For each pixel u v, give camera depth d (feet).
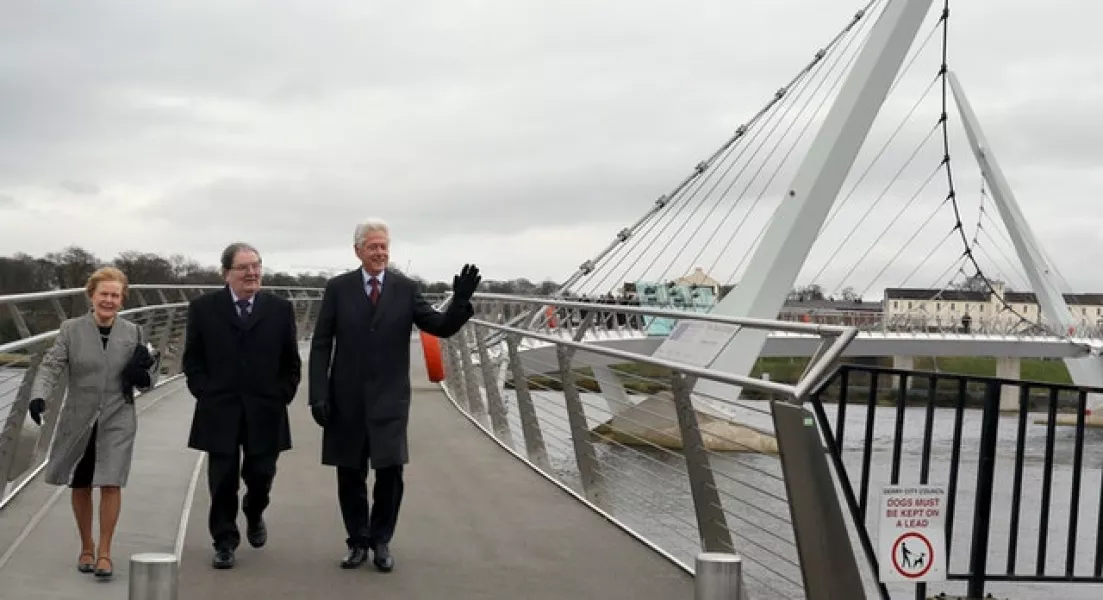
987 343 208.85
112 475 20.34
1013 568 19.49
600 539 25.17
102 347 20.34
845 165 133.59
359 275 21.48
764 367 137.59
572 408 30.07
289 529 25.32
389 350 21.22
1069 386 19.36
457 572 22.07
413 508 28.32
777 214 135.23
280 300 21.74
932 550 16.20
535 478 32.96
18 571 21.13
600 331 120.67
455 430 43.93
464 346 49.62
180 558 22.39
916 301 292.61
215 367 21.39
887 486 16.12
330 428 21.39
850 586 16.55
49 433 31.14
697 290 159.94
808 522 16.51
